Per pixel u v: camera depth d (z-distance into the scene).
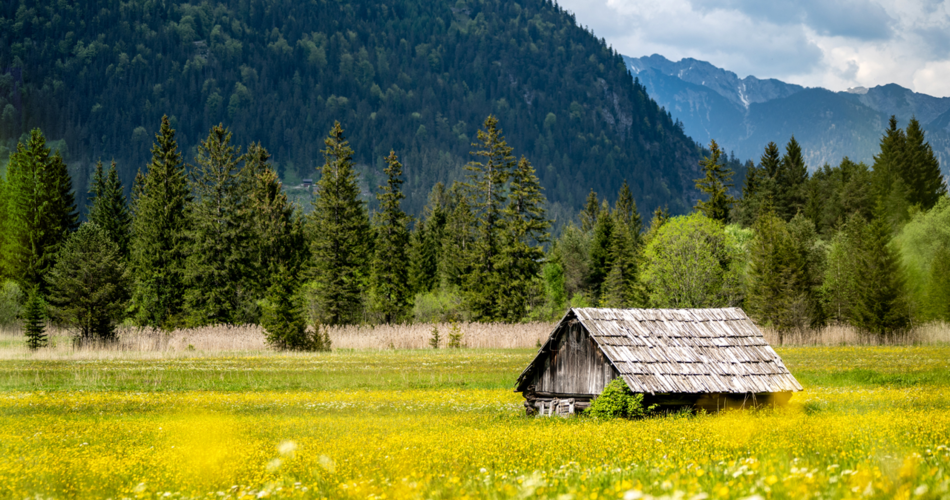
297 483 10.76
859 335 67.12
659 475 9.09
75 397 32.88
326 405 30.17
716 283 69.25
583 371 27.89
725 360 28.20
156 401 31.58
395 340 61.25
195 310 76.00
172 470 13.77
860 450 11.06
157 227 79.75
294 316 57.31
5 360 47.03
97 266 56.25
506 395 33.94
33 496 11.52
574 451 14.54
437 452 14.90
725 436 16.12
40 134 86.25
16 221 82.25
